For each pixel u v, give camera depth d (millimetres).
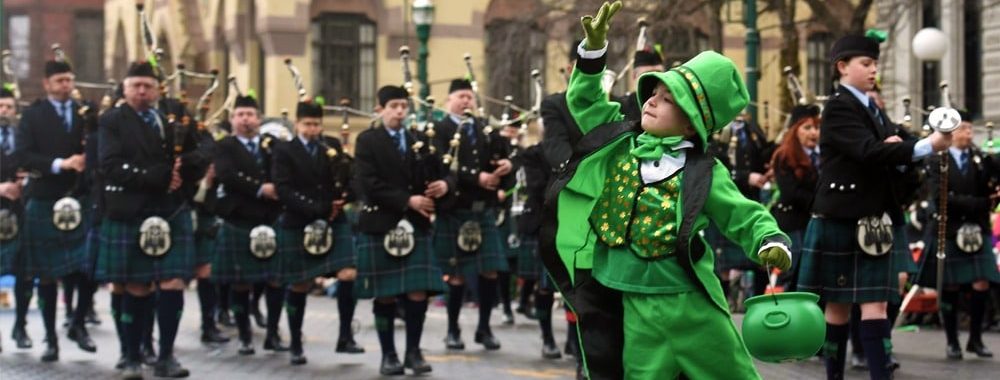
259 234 19922
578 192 9680
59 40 76562
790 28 37000
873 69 13781
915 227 22922
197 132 17953
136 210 16688
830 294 13750
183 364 18500
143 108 16953
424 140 17875
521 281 25188
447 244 19828
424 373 17219
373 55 52406
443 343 21047
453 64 52812
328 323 25062
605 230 9625
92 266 18031
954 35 40625
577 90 9938
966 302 23094
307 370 17766
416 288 17078
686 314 9336
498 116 50469
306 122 19781
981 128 39188
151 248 16672
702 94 9312
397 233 17109
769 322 9211
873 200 13617
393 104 17516
